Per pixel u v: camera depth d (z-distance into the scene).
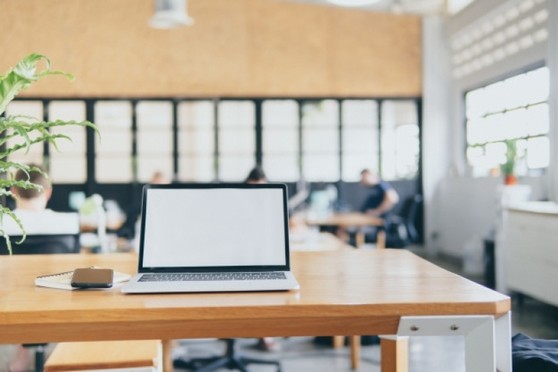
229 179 9.35
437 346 4.18
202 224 1.88
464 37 8.47
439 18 9.20
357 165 9.41
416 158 9.40
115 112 9.23
